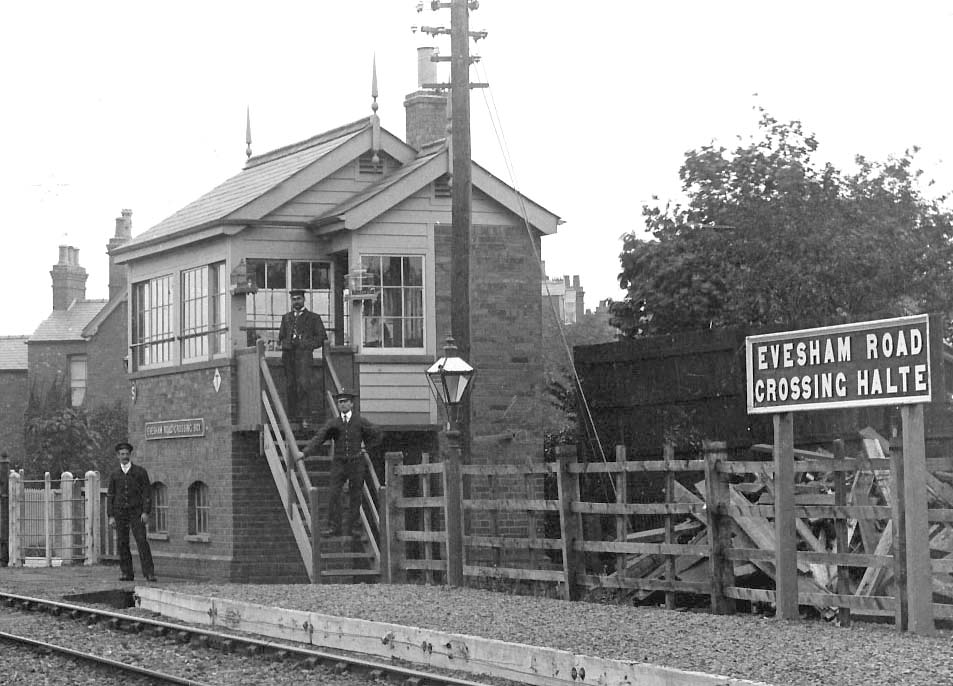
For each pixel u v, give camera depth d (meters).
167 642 14.98
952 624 14.21
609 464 16.45
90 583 22.42
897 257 27.56
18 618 17.42
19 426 50.53
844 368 13.60
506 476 24.59
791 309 26.91
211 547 24.50
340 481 20.88
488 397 24.89
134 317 27.70
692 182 28.23
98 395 48.84
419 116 28.23
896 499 13.31
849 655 11.70
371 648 13.86
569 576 16.89
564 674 11.57
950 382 20.30
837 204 27.73
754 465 14.78
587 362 23.98
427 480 19.39
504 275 25.20
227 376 24.03
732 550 15.08
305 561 20.62
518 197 25.08
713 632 13.45
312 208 25.08
